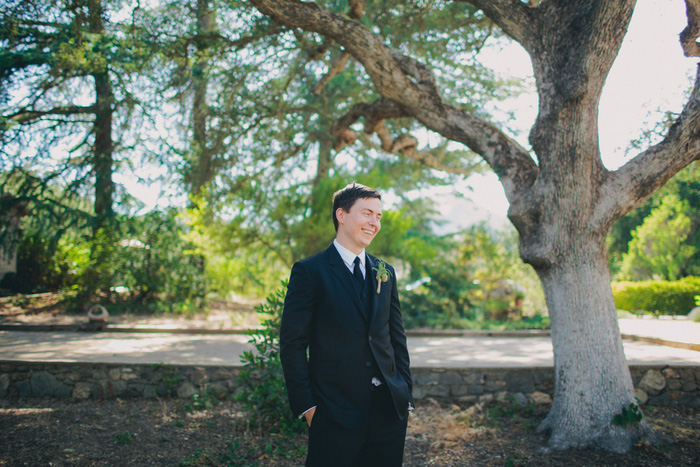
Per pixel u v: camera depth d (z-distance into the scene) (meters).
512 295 12.55
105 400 5.39
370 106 6.86
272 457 3.87
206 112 9.74
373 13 7.77
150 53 7.67
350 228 2.46
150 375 5.49
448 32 7.44
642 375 5.46
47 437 4.05
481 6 4.70
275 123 10.68
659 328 9.56
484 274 12.47
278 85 10.39
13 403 5.22
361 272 2.50
